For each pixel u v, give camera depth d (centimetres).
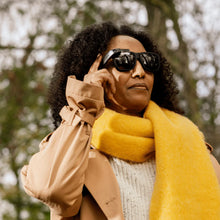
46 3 645
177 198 151
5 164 658
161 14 567
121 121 165
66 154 147
